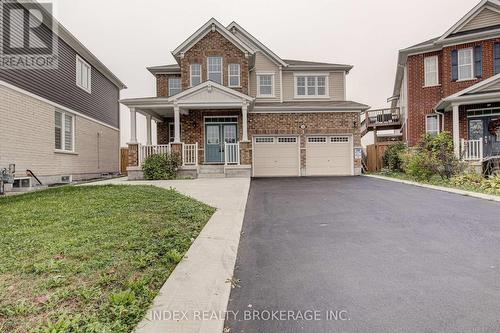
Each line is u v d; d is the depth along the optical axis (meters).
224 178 14.43
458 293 3.16
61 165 14.46
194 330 2.51
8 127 11.07
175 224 5.57
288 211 7.21
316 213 6.96
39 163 12.84
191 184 11.91
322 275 3.68
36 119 12.66
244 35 19.08
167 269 3.68
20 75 11.74
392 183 12.45
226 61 17.14
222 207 7.47
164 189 9.60
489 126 15.67
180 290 3.22
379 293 3.20
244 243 4.95
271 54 18.69
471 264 3.93
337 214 6.81
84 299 2.81
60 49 14.42
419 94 18.22
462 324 2.61
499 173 11.80
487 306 2.90
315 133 17.22
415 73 18.39
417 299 3.05
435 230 5.46
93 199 7.69
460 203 7.88
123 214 6.08
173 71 18.89
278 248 4.68
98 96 18.47
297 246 4.75
